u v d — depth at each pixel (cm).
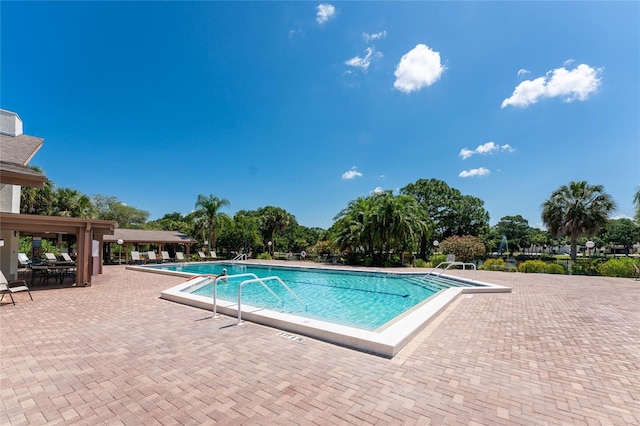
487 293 966
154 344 445
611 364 382
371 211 2244
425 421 252
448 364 377
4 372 346
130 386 314
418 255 3422
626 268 1502
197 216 3011
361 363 378
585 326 567
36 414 261
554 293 970
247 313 584
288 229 4525
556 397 296
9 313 644
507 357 403
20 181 908
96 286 1067
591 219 2142
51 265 1180
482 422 251
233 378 333
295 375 342
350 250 2519
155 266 2098
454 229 3669
